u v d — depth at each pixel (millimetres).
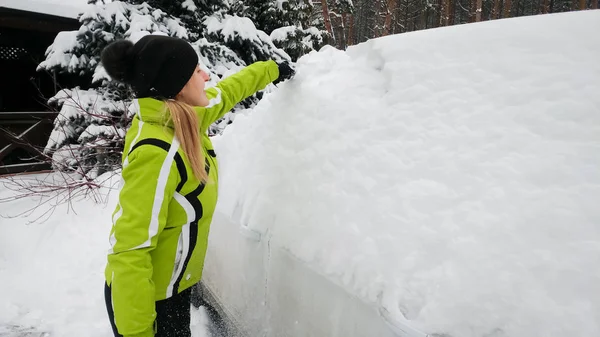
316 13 16328
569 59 950
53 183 5117
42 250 3641
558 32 999
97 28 5340
